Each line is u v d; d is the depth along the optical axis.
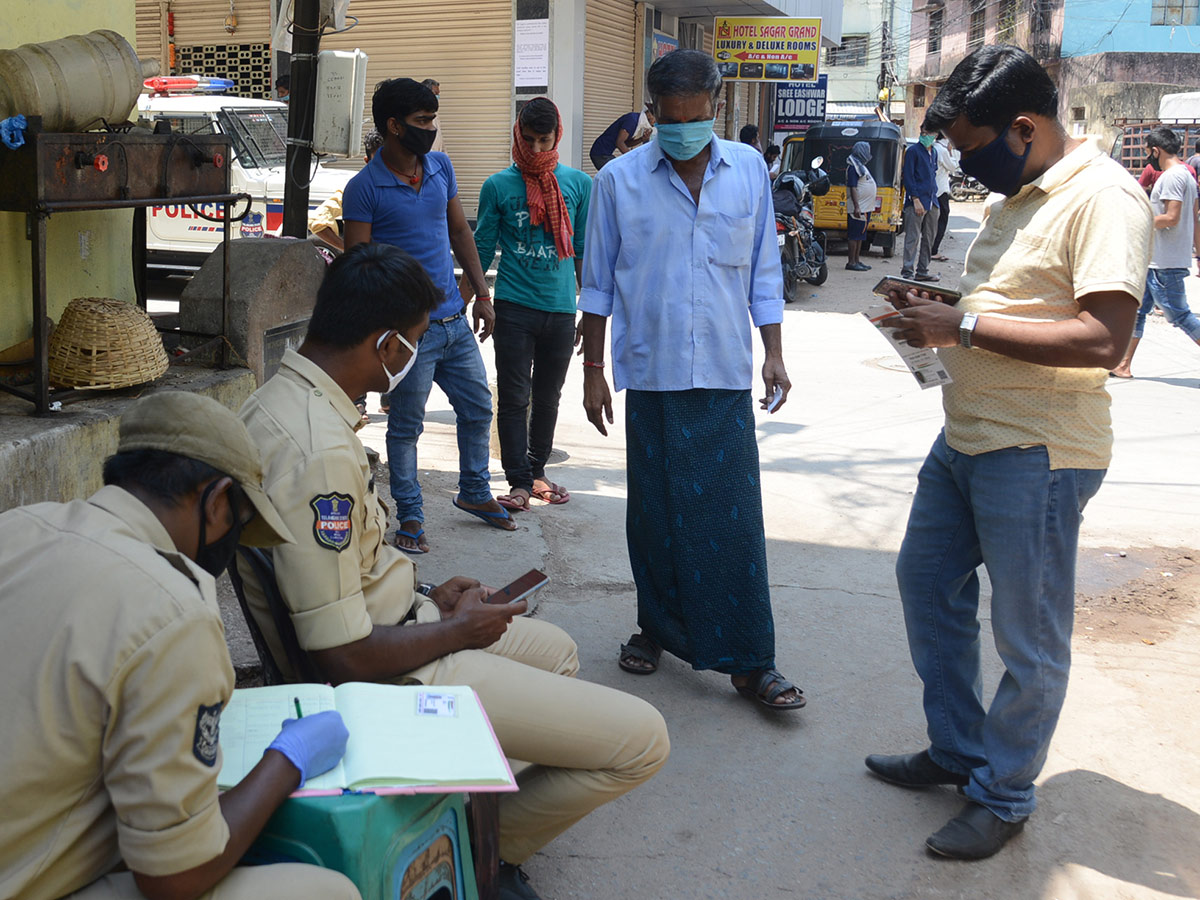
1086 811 2.98
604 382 3.65
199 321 4.56
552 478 5.96
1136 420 7.32
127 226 5.09
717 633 3.50
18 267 4.42
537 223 5.05
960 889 2.65
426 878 1.95
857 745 3.32
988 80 2.49
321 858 1.77
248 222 10.76
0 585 1.56
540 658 2.69
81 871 1.59
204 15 14.45
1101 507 5.61
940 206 16.66
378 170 4.46
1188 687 3.71
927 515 2.94
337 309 2.26
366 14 13.95
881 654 3.93
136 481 1.71
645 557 3.62
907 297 2.71
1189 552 5.01
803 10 20.58
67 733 1.50
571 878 2.66
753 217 3.42
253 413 2.22
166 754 1.52
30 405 3.80
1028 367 2.59
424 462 6.23
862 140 17.66
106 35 4.00
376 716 1.96
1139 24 32.94
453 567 4.59
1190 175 8.21
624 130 8.39
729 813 2.95
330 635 2.15
